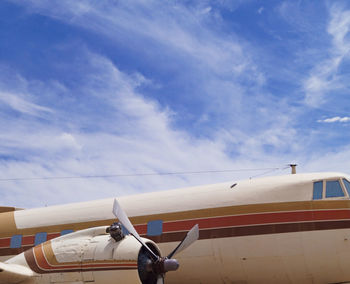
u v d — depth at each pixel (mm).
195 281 12305
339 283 11039
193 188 13469
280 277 11391
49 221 14875
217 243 11969
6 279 9664
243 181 12852
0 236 15344
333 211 11273
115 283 9211
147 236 12945
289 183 11984
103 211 14164
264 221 11672
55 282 9562
